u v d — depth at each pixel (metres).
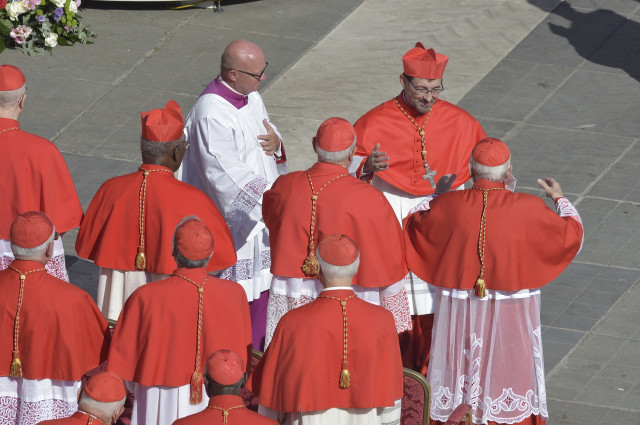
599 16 49.91
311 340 19.03
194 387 20.22
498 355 23.27
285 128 41.12
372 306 19.52
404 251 23.72
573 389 28.44
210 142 26.77
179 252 20.53
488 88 44.12
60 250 26.39
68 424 16.97
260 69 27.11
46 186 25.59
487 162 22.77
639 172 38.81
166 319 20.28
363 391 19.09
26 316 20.67
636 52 47.03
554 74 45.25
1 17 45.88
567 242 22.81
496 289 22.80
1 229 25.77
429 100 26.67
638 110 42.72
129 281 24.09
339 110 42.47
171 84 44.19
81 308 20.92
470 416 21.89
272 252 23.58
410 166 27.30
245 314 21.03
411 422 23.14
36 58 45.59
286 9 50.56
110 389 17.08
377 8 50.84
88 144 40.16
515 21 49.56
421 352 26.80
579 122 41.91
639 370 29.23
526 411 23.55
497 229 22.56
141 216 23.64
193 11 50.09
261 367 19.44
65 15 46.66
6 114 25.75
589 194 37.47
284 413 19.55
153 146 23.72
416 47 27.02
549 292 32.56
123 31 48.03
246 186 26.47
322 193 23.09
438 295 23.48
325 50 47.03
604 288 32.72
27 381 20.95
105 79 44.34
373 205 23.11
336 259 19.22
